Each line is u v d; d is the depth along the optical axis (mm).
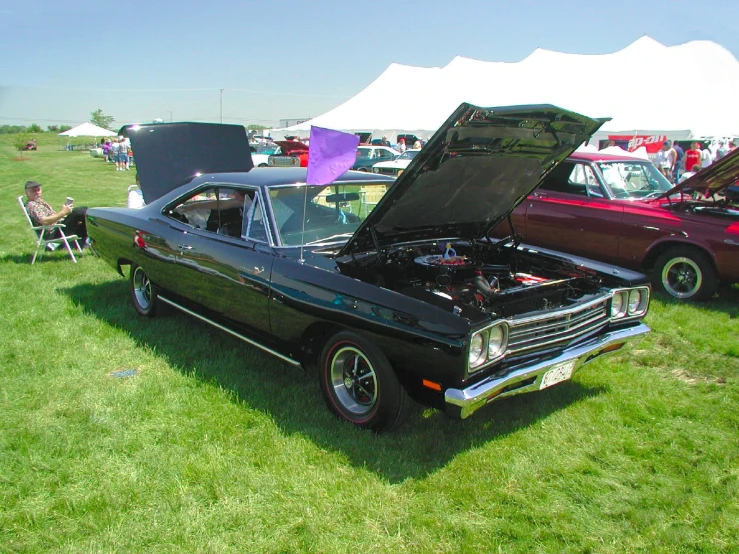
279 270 3639
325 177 3613
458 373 2799
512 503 2754
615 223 6539
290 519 2617
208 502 2736
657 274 6379
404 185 3365
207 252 4180
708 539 2527
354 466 2998
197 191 4574
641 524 2617
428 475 2941
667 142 15484
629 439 3326
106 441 3227
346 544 2463
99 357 4391
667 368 4410
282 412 3537
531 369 3035
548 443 3273
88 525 2566
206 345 4621
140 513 2656
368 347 3154
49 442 3203
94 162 37875
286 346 3732
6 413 3545
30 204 7395
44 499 2764
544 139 3643
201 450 3139
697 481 2949
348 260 3592
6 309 5480
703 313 5652
